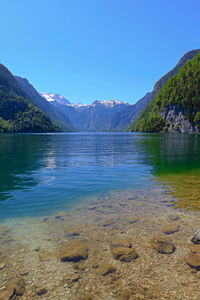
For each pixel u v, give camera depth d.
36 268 4.21
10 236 5.51
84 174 14.06
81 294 3.54
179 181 11.91
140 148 38.47
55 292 3.57
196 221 6.45
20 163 19.61
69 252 4.71
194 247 4.93
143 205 7.92
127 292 3.57
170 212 7.20
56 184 11.34
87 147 42.50
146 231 5.77
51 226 6.12
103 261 4.43
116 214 7.03
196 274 4.01
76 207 7.74
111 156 25.19
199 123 168.50
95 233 5.66
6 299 3.37
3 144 53.75
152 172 14.66
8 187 10.71
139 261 4.43
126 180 12.22
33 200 8.60
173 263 4.36
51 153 29.62
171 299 3.39
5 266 4.25
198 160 20.89
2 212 7.27
